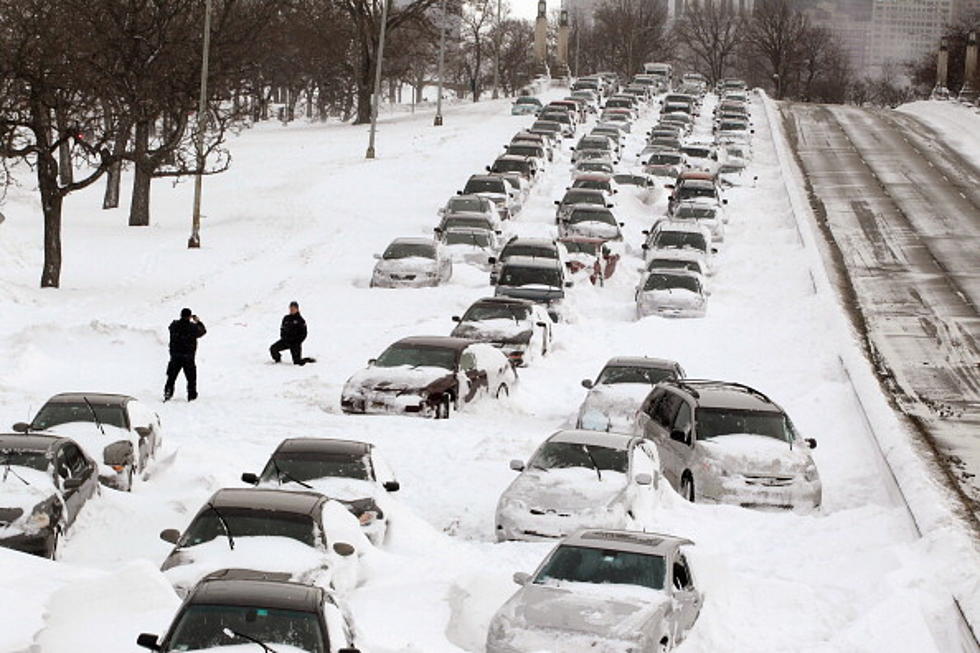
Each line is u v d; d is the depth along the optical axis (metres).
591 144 93.75
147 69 61.44
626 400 32.47
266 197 79.44
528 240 53.34
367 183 84.12
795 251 63.78
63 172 83.44
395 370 34.38
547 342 43.41
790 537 24.50
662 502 25.56
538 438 30.58
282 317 47.75
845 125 126.00
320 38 131.88
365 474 22.62
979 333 48.12
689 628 18.38
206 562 17.73
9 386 35.75
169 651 13.43
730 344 45.59
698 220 66.50
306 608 13.84
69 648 15.37
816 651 18.11
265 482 22.30
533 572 20.44
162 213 74.88
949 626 19.94
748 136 105.44
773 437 27.75
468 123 126.12
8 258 56.81
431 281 52.94
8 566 18.41
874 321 49.88
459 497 26.62
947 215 76.06
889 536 24.27
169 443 28.98
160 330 42.84
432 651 16.53
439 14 148.62
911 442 33.19
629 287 56.66
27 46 51.44
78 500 21.95
